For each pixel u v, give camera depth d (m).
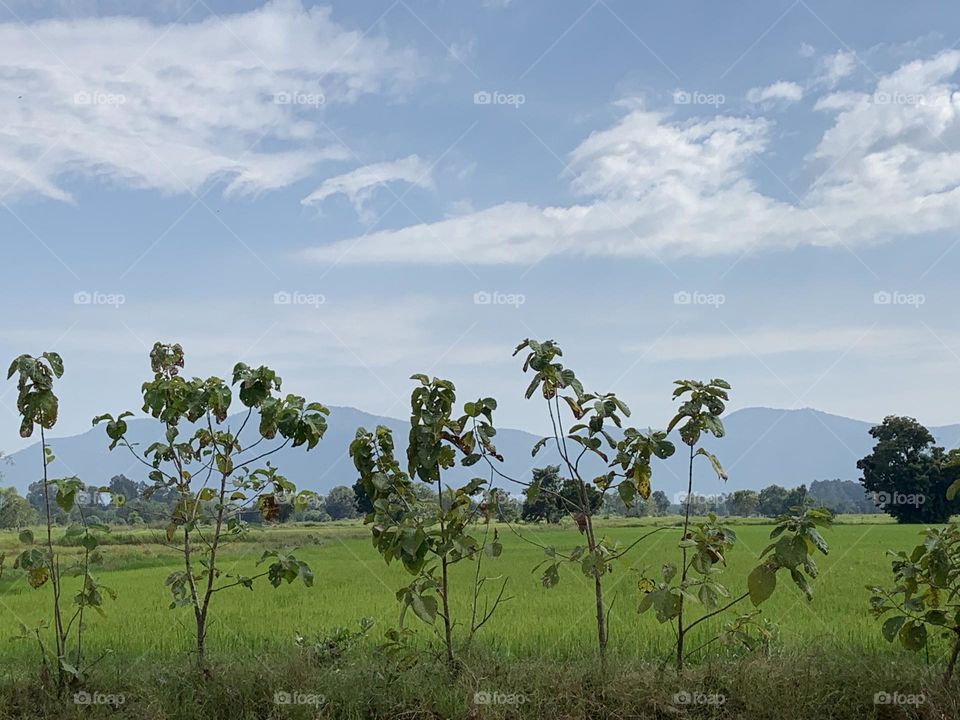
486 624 11.00
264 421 6.90
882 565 19.39
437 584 6.98
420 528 6.54
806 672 6.57
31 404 6.87
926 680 6.57
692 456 6.79
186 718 6.41
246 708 6.53
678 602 6.41
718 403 6.68
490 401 6.82
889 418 39.94
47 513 7.06
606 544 7.10
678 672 6.78
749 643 7.01
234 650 8.62
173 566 22.50
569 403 6.85
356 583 17.83
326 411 7.04
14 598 15.76
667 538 27.12
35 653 9.18
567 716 6.22
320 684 6.70
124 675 7.11
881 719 6.28
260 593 15.98
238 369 6.96
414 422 6.74
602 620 7.14
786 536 6.21
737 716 6.24
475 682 6.60
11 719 6.43
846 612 11.80
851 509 72.38
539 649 8.77
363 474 7.22
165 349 7.67
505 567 20.23
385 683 6.73
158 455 7.28
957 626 6.56
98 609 7.07
